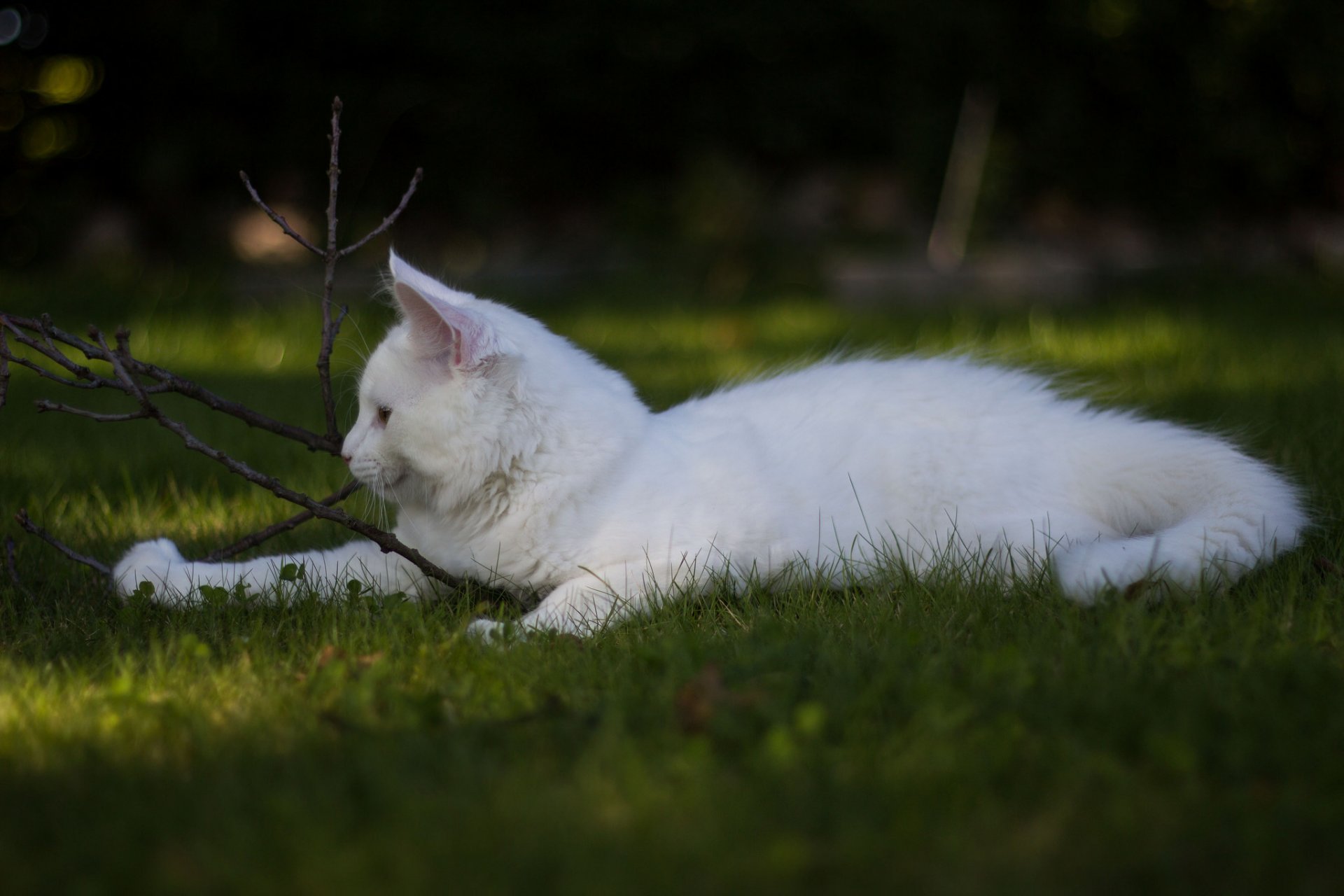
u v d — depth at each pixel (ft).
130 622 9.15
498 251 33.24
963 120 33.68
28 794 6.08
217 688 7.57
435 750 6.48
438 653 8.23
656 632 8.71
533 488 9.46
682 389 18.79
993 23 33.40
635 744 6.43
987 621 8.61
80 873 5.32
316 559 10.55
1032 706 6.76
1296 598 8.70
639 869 5.24
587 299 30.12
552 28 32.68
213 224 32.50
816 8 33.55
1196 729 6.40
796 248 31.96
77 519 12.58
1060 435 10.88
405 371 9.55
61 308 26.71
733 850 5.40
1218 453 10.46
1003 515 10.46
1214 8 34.30
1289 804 5.65
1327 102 35.09
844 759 6.28
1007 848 5.46
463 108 32.73
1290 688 7.10
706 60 34.01
